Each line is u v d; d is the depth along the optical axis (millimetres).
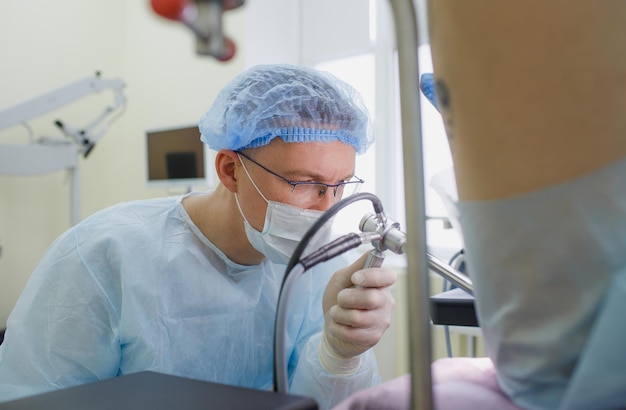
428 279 323
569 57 323
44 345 925
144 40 3102
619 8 320
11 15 2707
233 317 1056
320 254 596
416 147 320
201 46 328
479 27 343
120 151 3193
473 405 411
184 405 442
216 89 2730
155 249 1012
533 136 339
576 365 361
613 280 333
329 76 1010
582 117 326
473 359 556
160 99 3012
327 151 937
